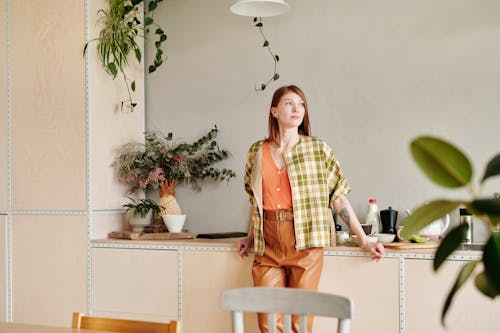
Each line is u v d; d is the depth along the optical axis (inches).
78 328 71.2
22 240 148.1
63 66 145.3
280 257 109.0
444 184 27.3
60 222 143.9
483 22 124.4
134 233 138.6
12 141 150.3
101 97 145.2
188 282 128.3
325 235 108.2
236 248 123.4
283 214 108.1
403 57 130.5
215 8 148.6
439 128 127.4
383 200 131.4
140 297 133.6
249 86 144.6
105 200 145.6
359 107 134.0
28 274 147.1
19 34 150.4
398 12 131.1
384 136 131.6
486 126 123.8
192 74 150.6
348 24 135.3
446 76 127.0
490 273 26.1
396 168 130.4
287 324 62.8
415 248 109.0
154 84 154.5
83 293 140.6
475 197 26.9
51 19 146.9
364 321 111.7
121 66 148.6
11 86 150.9
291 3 140.7
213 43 148.6
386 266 110.4
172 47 152.8
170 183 145.3
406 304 109.0
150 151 147.3
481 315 103.9
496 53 123.3
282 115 109.0
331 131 136.3
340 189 110.7
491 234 27.6
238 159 145.4
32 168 147.7
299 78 139.5
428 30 128.6
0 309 149.7
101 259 138.6
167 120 153.0
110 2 148.0
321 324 114.8
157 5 154.1
